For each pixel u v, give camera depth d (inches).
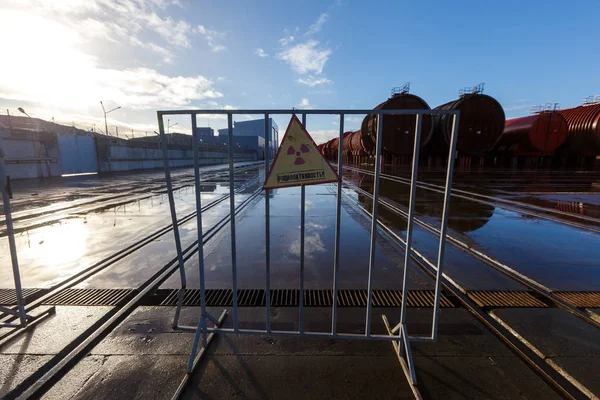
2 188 92.3
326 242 202.5
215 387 75.7
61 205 354.6
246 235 219.5
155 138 1428.4
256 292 128.6
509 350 91.0
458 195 433.4
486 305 116.6
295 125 77.7
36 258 172.9
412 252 181.9
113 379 78.4
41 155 761.6
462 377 79.7
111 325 103.1
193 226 249.1
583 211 314.3
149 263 164.2
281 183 78.9
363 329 101.5
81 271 152.8
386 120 910.4
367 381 78.0
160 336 97.0
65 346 91.5
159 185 592.4
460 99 941.8
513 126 1160.8
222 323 105.1
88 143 924.6
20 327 99.1
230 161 82.0
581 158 1123.9
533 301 120.2
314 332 96.9
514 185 569.9
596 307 114.1
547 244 196.9
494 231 231.3
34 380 78.5
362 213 303.0
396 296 126.0
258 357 86.9
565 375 78.7
